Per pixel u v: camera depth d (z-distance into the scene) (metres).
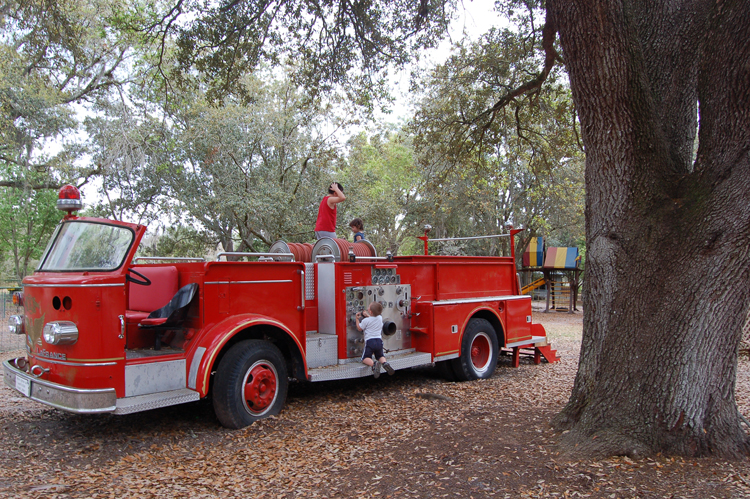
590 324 4.29
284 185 22.16
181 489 3.58
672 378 3.79
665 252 3.88
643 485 3.26
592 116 4.17
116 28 11.68
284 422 5.09
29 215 26.77
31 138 17.34
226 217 22.84
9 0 12.18
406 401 5.99
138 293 5.86
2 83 15.57
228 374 4.90
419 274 7.02
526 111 14.42
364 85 11.23
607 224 4.16
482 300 7.57
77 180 20.16
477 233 34.25
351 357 6.15
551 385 6.84
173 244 25.58
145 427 5.06
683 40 4.48
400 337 6.68
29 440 4.67
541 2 10.05
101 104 19.25
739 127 3.63
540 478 3.43
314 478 3.72
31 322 4.74
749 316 9.51
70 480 3.75
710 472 3.42
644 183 4.02
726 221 3.68
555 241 38.72
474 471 3.60
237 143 20.25
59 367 4.38
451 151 14.09
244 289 5.28
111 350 4.36
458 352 7.05
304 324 5.78
